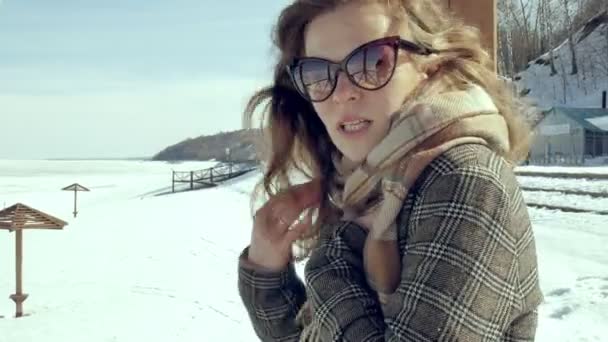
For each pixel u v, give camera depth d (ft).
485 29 6.02
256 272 5.03
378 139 3.96
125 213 93.09
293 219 4.98
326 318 3.82
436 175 3.50
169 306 27.81
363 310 3.71
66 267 44.83
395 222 3.68
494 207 3.37
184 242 52.95
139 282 35.37
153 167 510.99
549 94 178.29
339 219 4.48
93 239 61.52
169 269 39.50
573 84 177.68
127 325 24.82
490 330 3.31
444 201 3.41
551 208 51.21
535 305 3.64
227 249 47.52
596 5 190.39
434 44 4.11
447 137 3.58
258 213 5.07
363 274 3.93
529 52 193.36
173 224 70.38
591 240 36.47
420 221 3.49
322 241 4.25
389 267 3.67
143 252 48.88
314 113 5.25
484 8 6.01
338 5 4.01
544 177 70.54
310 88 4.14
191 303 28.30
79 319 26.09
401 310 3.39
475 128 3.60
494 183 3.41
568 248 34.53
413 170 3.59
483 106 3.74
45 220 32.55
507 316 3.40
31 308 31.48
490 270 3.30
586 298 22.30
